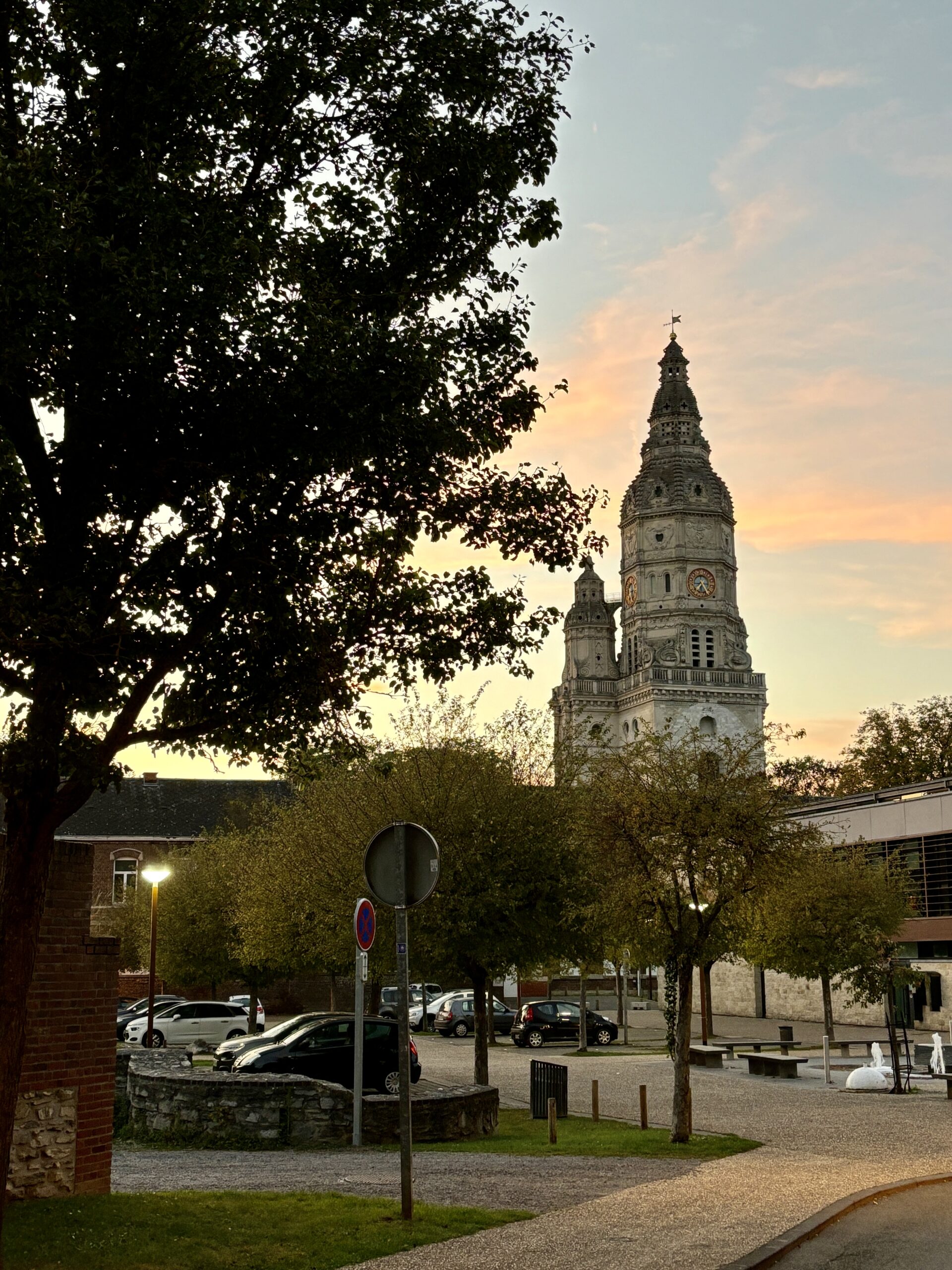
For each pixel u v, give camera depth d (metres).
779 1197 13.13
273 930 36.34
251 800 69.25
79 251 8.67
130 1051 25.17
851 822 57.91
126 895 58.81
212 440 9.61
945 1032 49.88
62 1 9.58
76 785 8.91
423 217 10.86
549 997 74.31
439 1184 13.84
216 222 9.42
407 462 10.40
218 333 9.20
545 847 24.27
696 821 18.48
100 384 9.23
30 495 9.27
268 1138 18.55
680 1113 18.38
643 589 135.88
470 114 10.91
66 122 9.95
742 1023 60.38
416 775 25.86
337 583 10.94
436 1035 50.84
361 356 9.73
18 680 9.17
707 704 128.75
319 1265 9.43
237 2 9.61
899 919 37.38
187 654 10.23
